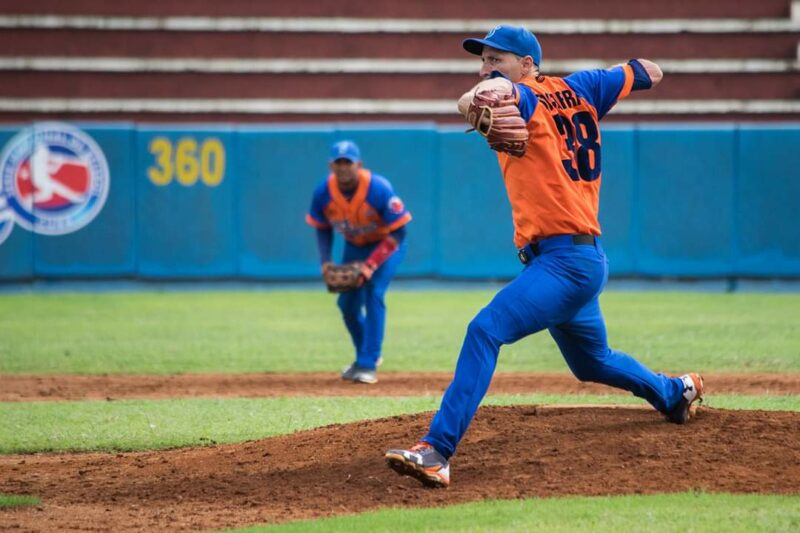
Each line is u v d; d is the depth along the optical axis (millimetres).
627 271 57812
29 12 66188
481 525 15953
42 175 57375
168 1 66938
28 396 30625
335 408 28266
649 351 37938
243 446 22109
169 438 24609
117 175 57781
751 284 57812
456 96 67562
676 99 67562
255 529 16297
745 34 67250
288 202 58156
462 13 67500
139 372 35000
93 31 66688
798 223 57156
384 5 67375
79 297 56062
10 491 19578
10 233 57438
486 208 57781
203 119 67000
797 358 36375
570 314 18359
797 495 17250
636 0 67500
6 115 66000
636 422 20938
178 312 50250
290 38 67312
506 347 40344
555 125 18203
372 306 33000
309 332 44188
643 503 16906
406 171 57594
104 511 18062
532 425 21047
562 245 18125
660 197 57500
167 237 58156
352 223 33062
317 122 67250
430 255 58000
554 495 17656
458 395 17922
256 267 58375
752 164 57094
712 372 33656
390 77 67375
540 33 67625
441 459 17969
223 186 58000
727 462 18797
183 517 17531
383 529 15906
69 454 23438
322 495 18453
